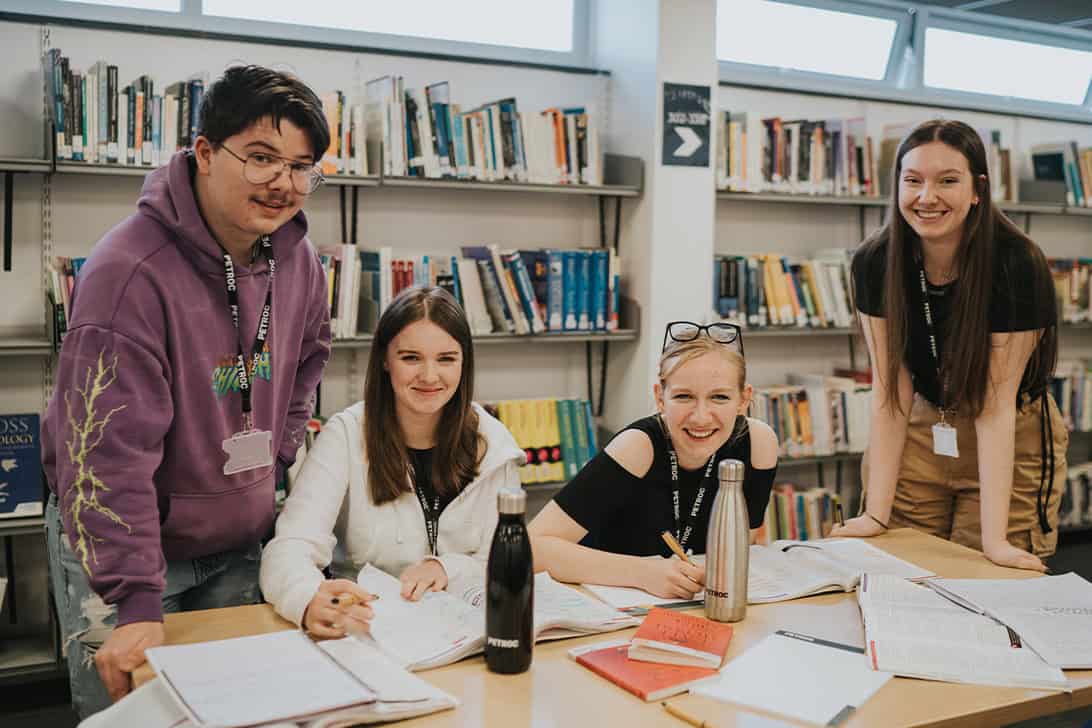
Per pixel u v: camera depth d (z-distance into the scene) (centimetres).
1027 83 539
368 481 191
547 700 131
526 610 139
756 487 206
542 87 396
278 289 177
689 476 198
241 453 170
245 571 185
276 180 152
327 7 372
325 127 156
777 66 473
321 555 178
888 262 229
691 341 187
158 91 332
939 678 141
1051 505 245
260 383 174
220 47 341
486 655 141
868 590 176
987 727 133
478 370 396
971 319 217
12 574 329
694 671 139
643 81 382
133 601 144
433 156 342
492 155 354
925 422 245
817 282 423
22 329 322
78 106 294
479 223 389
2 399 322
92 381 145
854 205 466
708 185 388
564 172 371
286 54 351
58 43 318
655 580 174
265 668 129
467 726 123
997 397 220
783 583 181
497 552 138
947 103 491
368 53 364
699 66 381
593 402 417
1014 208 462
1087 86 548
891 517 256
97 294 148
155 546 147
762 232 448
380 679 131
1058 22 509
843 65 490
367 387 193
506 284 358
